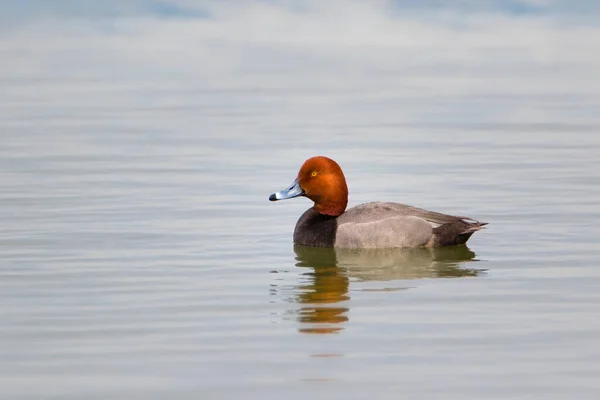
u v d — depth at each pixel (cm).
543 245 1436
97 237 1498
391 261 1367
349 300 1181
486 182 1884
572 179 1903
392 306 1156
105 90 3127
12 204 1722
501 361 983
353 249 1428
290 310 1144
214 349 1020
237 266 1344
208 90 3138
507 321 1098
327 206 1474
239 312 1138
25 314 1134
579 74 3394
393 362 982
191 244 1461
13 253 1407
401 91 3092
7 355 1009
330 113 2712
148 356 1003
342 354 1004
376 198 1766
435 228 1423
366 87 3177
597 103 2856
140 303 1173
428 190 1820
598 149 2220
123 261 1366
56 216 1633
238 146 2269
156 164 2081
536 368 966
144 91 3116
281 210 1691
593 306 1148
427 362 981
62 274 1301
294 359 992
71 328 1087
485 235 1498
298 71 3525
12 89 3144
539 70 3491
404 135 2395
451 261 1361
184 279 1277
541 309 1139
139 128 2514
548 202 1712
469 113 2709
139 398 907
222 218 1628
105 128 2516
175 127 2523
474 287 1230
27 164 2078
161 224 1582
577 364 974
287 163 2075
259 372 962
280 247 1452
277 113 2725
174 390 923
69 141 2344
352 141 2317
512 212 1644
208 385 933
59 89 3148
